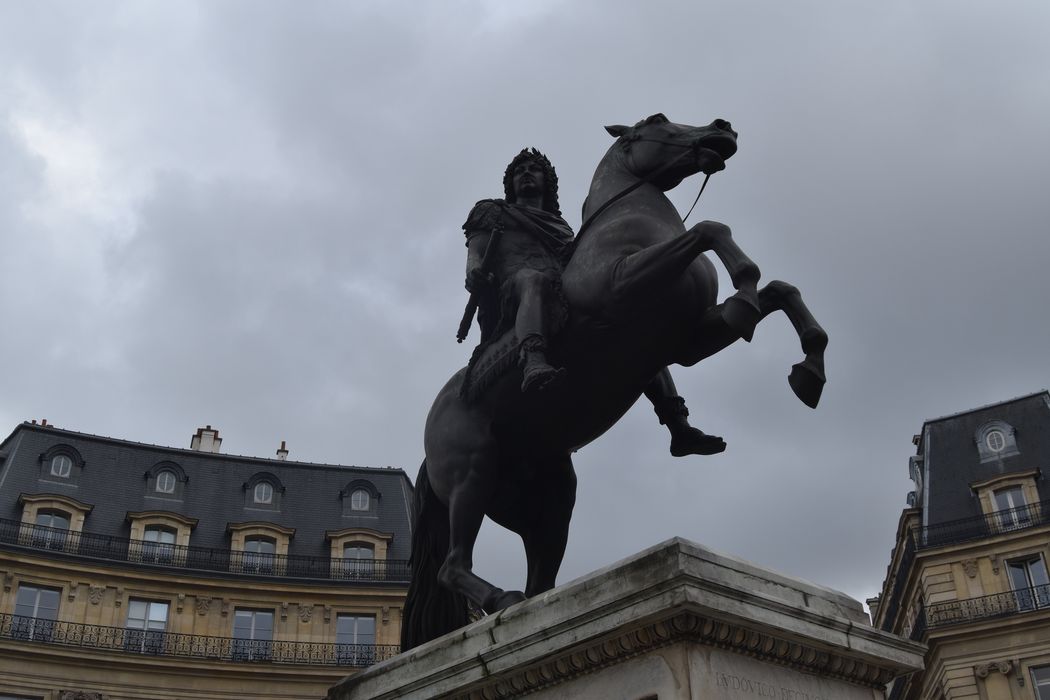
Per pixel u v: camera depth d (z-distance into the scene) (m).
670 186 4.85
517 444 4.94
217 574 35.28
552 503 5.10
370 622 35.72
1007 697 29.20
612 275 4.42
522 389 4.50
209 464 39.38
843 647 3.52
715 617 3.22
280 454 42.34
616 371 4.57
